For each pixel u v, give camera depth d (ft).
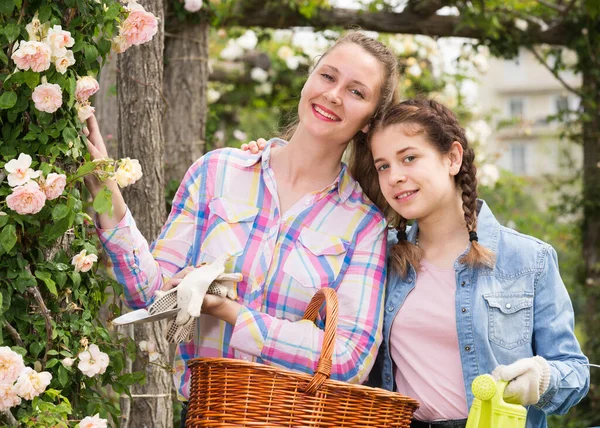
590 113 21.88
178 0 14.88
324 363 7.14
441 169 8.44
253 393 7.12
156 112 11.35
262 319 7.77
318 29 18.74
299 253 8.32
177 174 15.02
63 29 7.56
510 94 110.11
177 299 7.57
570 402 7.86
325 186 8.68
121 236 7.90
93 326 8.02
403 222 8.93
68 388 7.86
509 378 7.14
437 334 8.27
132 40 8.02
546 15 20.47
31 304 7.52
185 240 8.55
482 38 19.80
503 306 8.22
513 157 98.12
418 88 9.77
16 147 7.36
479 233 8.54
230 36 23.15
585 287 21.95
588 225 22.09
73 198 7.28
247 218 8.43
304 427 7.08
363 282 8.28
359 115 8.43
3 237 6.98
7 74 7.22
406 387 8.36
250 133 34.32
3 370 6.66
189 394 8.37
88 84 7.56
